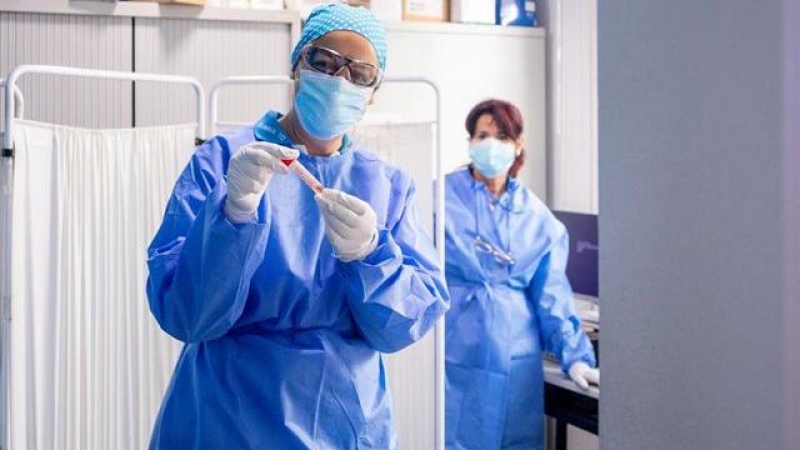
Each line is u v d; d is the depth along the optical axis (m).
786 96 0.77
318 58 1.28
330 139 1.33
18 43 2.71
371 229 1.17
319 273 1.25
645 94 0.91
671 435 0.90
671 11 0.88
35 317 1.72
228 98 3.01
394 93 3.44
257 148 1.10
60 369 1.79
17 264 1.66
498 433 2.80
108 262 1.88
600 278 0.98
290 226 1.25
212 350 1.25
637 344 0.94
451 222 2.88
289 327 1.25
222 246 1.11
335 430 1.25
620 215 0.95
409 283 1.24
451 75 3.54
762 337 0.80
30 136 1.69
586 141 3.61
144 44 2.87
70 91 2.79
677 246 0.88
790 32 0.76
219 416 1.22
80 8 2.76
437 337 2.03
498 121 2.88
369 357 1.31
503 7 3.67
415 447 2.16
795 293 0.77
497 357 2.80
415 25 3.45
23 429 1.70
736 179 0.82
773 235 0.78
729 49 0.82
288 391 1.22
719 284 0.84
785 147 0.77
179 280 1.16
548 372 2.89
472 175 2.97
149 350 1.97
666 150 0.89
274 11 3.03
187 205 1.25
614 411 0.97
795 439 0.77
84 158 1.82
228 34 2.99
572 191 3.69
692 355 0.87
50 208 1.76
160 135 1.98
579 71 3.63
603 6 0.96
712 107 0.84
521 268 2.88
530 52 3.72
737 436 0.83
